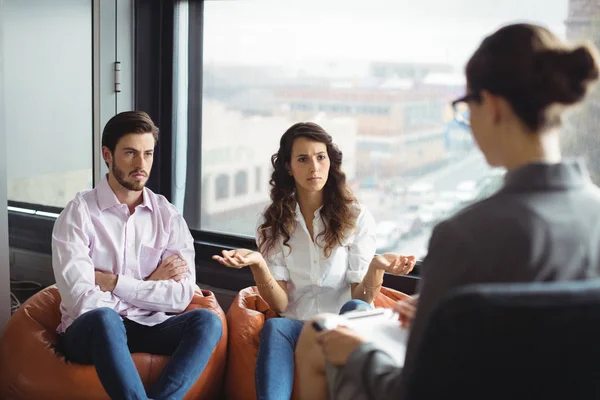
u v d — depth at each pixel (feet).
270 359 8.09
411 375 2.90
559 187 3.10
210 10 11.87
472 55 3.36
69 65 10.99
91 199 9.06
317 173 8.85
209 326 8.61
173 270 9.15
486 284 2.94
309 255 9.31
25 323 8.91
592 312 2.64
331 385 3.68
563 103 3.16
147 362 8.57
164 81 12.34
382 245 10.99
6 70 9.94
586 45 3.21
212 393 9.14
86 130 11.41
